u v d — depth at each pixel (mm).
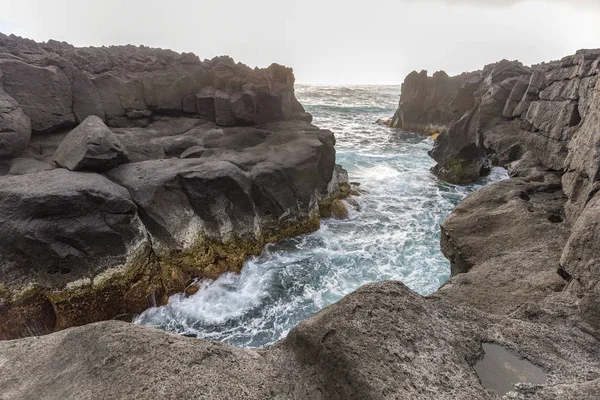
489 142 20188
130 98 15695
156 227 10875
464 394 2828
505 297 5355
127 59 16672
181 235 11266
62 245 9117
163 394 2908
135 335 3549
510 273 6012
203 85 17844
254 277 12117
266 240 13656
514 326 3857
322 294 11398
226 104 16906
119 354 3312
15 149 11438
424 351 3191
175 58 17844
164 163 12281
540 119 16062
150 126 16125
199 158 13367
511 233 7410
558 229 7160
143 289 10391
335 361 2996
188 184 11461
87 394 2941
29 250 8797
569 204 8016
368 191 20281
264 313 10648
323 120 49906
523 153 17047
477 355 3389
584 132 8703
